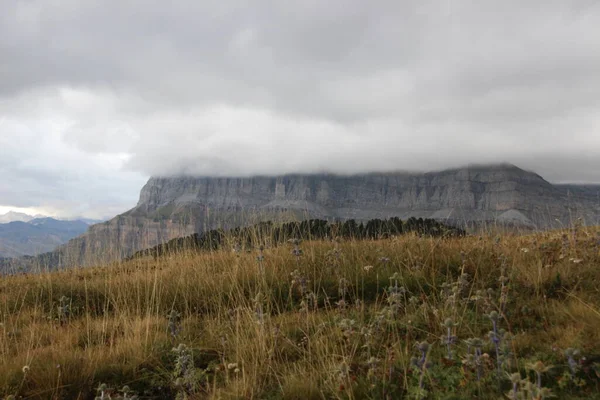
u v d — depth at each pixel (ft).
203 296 22.48
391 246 25.58
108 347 16.81
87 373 14.21
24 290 26.18
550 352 11.37
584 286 16.66
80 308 23.67
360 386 11.16
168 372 14.51
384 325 15.02
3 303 24.17
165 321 19.45
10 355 16.39
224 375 13.64
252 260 25.41
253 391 11.85
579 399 9.07
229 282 23.09
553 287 17.11
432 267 20.97
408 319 15.33
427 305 16.29
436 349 12.78
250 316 16.85
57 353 15.48
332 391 11.07
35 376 13.99
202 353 15.65
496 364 10.96
